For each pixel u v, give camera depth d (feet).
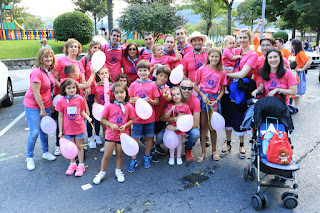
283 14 86.63
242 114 13.12
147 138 13.00
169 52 15.20
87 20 54.80
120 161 11.93
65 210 9.89
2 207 10.04
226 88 13.57
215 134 13.62
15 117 21.68
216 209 9.85
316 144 15.39
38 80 12.23
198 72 13.44
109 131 11.51
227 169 12.91
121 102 11.39
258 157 10.19
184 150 15.31
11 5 114.52
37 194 10.92
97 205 10.18
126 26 44.21
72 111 12.07
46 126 12.57
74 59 14.40
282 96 11.61
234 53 14.51
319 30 96.63
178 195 10.77
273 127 10.61
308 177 11.86
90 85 14.48
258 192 9.84
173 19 43.50
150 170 12.96
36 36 76.59
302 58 20.40
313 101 25.23
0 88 22.43
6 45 59.93
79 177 12.28
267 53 11.44
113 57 15.55
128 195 10.82
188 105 13.20
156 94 12.96
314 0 78.79
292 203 9.60
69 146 11.72
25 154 14.71
